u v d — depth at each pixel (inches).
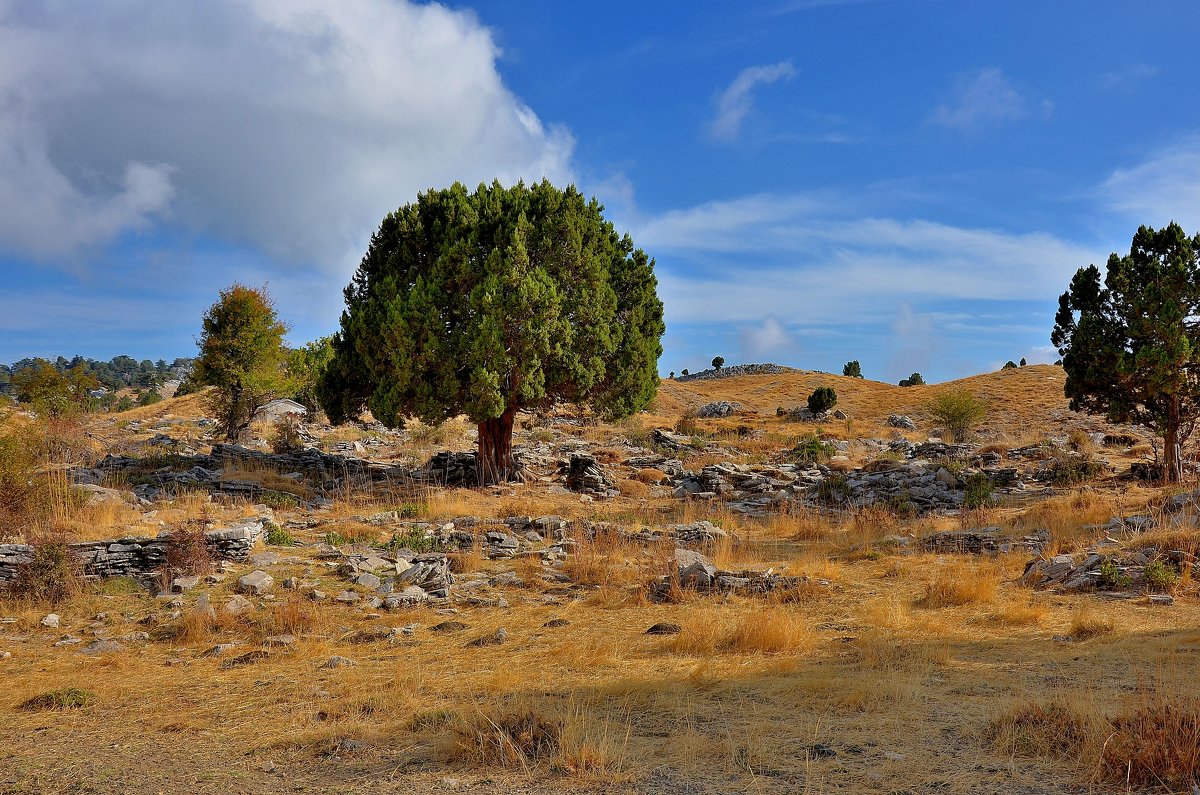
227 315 1288.1
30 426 817.5
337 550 618.5
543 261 1088.2
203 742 247.1
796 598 486.9
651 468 1234.6
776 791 186.5
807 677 297.3
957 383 2444.6
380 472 1134.4
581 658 345.1
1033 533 685.3
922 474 1084.5
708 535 724.7
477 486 1089.4
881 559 619.2
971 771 193.6
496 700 277.9
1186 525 581.6
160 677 346.9
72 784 211.8
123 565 533.0
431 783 201.9
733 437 1659.7
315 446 1355.8
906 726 231.5
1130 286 1008.2
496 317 1010.7
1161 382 970.1
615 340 1111.0
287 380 1330.0
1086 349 1037.2
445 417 1055.6
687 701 269.7
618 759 209.8
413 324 1017.5
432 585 521.7
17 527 582.9
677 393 2770.7
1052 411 1879.9
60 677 351.6
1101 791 178.2
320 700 294.2
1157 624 379.9
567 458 1278.3
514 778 202.5
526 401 1090.7
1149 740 190.4
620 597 496.7
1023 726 217.9
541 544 699.4
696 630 375.9
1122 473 1071.6
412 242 1117.7
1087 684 264.4
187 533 550.0
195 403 1894.7
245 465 1055.0
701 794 187.6
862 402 2409.0
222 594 496.7
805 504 946.1
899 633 376.8
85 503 677.3
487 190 1138.7
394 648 391.9
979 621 404.5
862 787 187.0
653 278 1200.2
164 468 1000.9
